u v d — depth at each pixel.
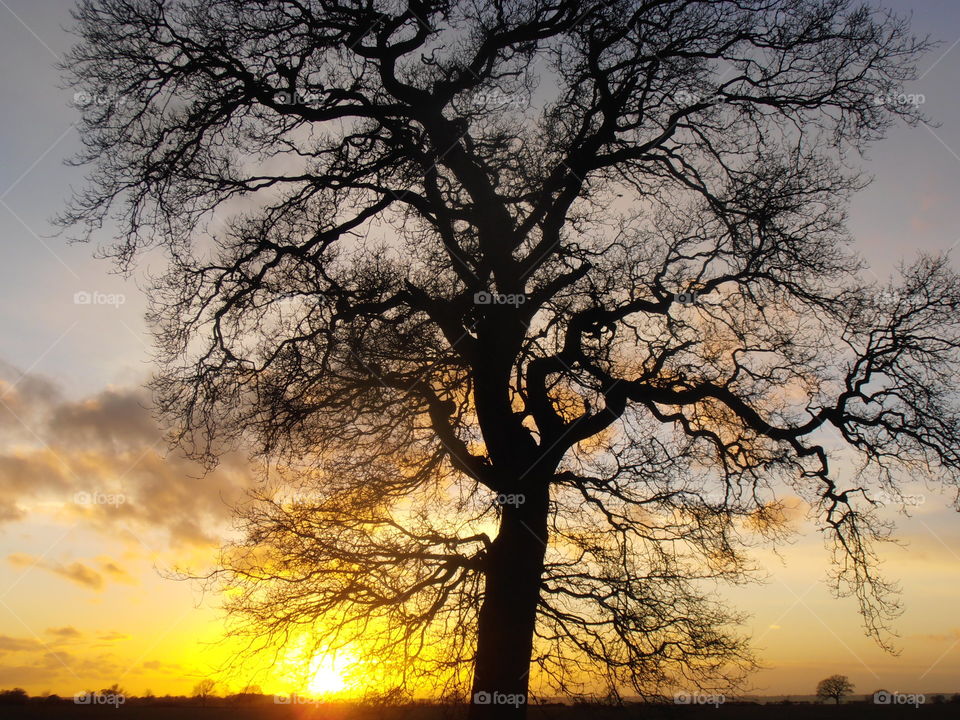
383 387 12.61
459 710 11.92
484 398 12.36
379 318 12.77
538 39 12.80
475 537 12.21
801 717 27.17
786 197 12.70
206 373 12.57
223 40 12.52
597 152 13.52
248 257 12.52
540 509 12.11
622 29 12.41
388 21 12.27
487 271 13.05
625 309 12.70
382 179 13.21
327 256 12.81
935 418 12.15
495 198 12.91
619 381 12.52
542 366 12.89
